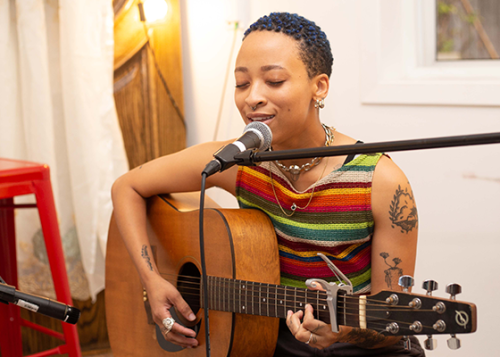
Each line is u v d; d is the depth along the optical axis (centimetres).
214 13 246
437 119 180
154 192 154
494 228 170
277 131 114
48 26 229
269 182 130
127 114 245
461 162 175
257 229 129
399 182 114
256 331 125
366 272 123
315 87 117
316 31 116
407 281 88
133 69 244
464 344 179
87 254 237
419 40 196
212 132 255
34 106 223
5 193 157
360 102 199
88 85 229
